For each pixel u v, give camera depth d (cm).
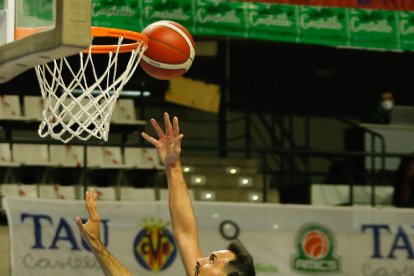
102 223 1444
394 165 1870
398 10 1564
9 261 1449
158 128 670
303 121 2114
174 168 665
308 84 2142
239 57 2094
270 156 1997
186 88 1831
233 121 1925
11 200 1420
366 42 1547
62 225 1433
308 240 1514
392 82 2172
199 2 1478
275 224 1506
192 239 652
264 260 1495
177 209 657
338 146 2123
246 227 1494
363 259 1531
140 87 1927
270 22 1511
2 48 675
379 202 1748
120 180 1675
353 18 1545
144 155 1694
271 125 1991
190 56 861
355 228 1534
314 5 1533
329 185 1733
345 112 2156
